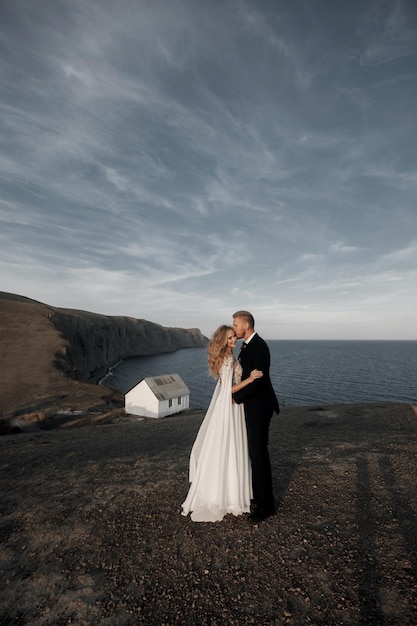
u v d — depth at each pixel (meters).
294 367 108.06
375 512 3.92
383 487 4.64
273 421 12.80
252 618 2.45
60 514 4.49
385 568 2.89
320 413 14.64
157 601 2.70
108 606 2.69
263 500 3.88
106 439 11.69
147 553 3.39
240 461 3.92
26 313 78.38
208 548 3.39
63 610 2.68
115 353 140.75
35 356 56.44
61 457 8.34
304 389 64.69
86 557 3.41
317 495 4.51
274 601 2.61
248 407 3.86
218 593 2.74
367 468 5.46
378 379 77.44
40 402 36.78
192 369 113.69
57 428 26.31
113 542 3.65
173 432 12.59
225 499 3.86
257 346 3.83
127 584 2.94
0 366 49.78
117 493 5.12
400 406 15.42
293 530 3.63
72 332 94.88
